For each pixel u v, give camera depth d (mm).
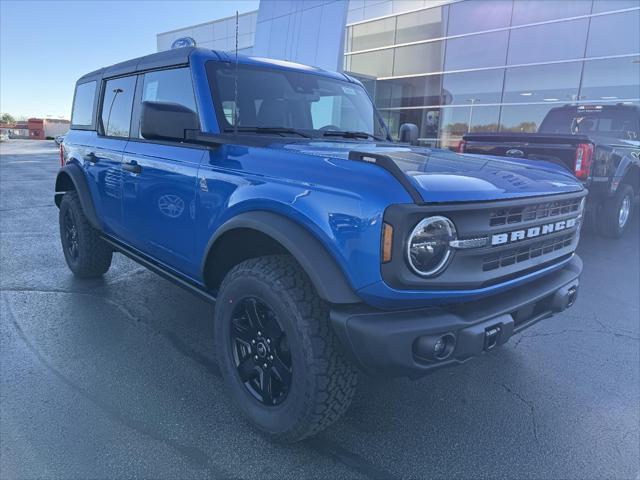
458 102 17859
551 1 15281
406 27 18781
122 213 3824
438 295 2109
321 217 2152
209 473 2303
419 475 2322
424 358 2104
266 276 2342
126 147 3729
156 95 3523
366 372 2193
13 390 2949
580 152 6238
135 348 3523
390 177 2076
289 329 2275
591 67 14727
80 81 5074
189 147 3041
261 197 2400
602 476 2336
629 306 4621
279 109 3379
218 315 2699
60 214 5062
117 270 5340
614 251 6793
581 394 3061
